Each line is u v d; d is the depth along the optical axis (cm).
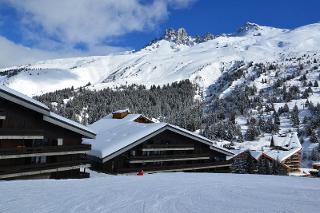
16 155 3847
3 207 1331
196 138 6606
